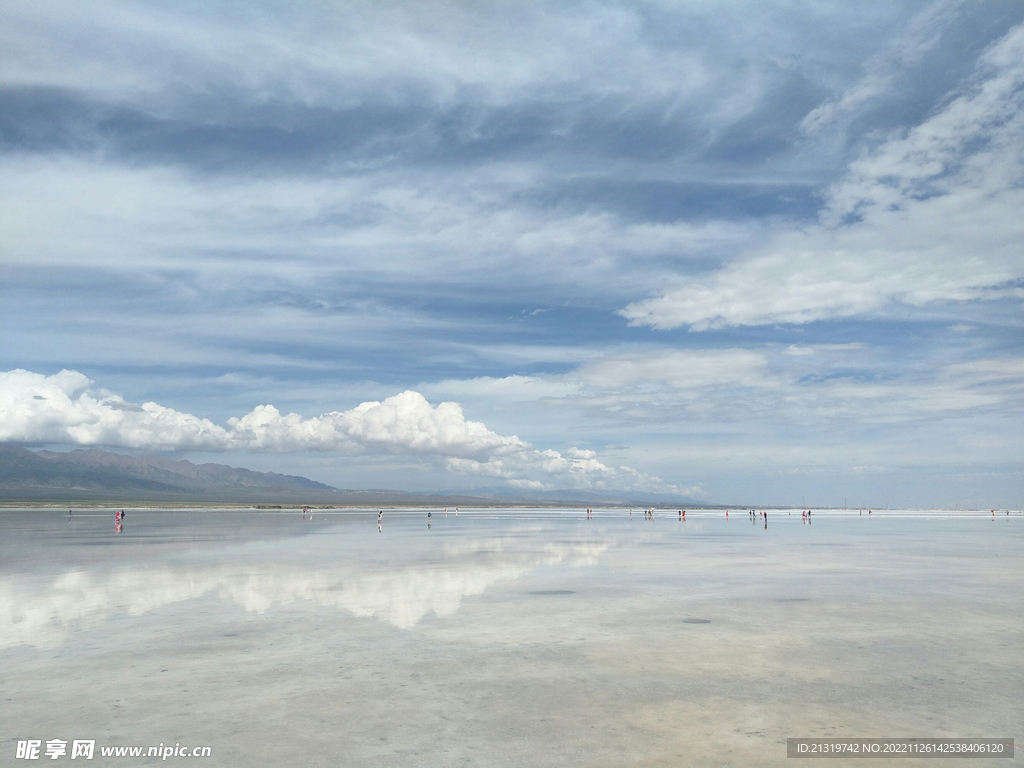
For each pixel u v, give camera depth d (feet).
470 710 32.91
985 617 58.44
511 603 65.77
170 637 49.88
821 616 58.85
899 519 452.35
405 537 187.32
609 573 93.30
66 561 110.01
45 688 36.78
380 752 27.58
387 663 42.04
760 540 178.91
